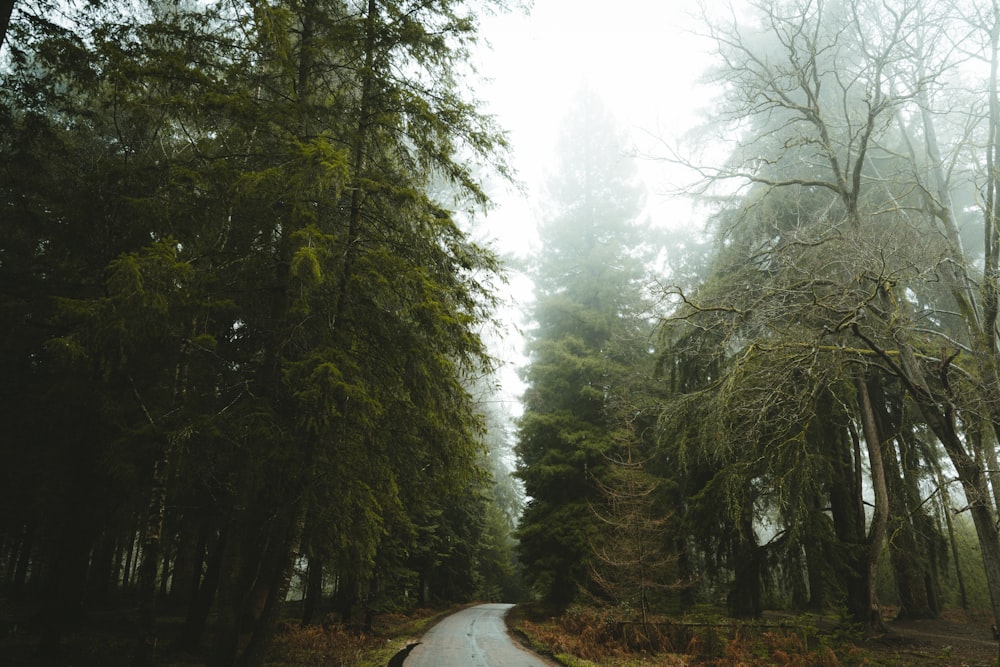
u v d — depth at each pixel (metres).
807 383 12.61
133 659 8.20
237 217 8.82
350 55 9.74
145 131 9.51
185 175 7.81
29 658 9.81
